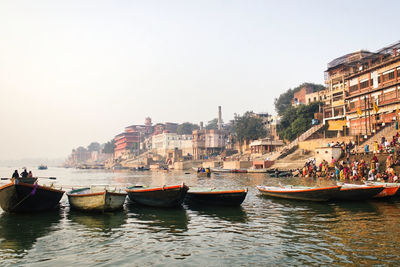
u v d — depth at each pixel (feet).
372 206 57.57
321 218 47.42
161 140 408.87
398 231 38.75
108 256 31.04
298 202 63.00
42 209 55.72
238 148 300.81
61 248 33.78
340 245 33.24
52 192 55.98
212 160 272.10
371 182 70.79
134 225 44.45
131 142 509.76
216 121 492.13
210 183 111.14
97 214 52.65
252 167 186.19
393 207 56.34
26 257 30.86
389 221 44.55
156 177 172.76
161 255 31.22
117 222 46.44
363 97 149.38
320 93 243.19
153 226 43.75
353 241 34.60
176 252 32.09
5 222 46.96
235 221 46.47
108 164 497.87
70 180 163.94
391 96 131.75
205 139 323.16
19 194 50.06
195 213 53.16
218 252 31.91
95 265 28.58
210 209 56.75
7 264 28.94
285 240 35.70
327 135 175.42
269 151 219.61
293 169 142.00
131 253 31.94
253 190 83.97
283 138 233.14
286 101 306.55
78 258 30.50
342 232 38.70
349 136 148.56
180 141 389.80
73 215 52.19
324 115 186.70
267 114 296.51
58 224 45.37
